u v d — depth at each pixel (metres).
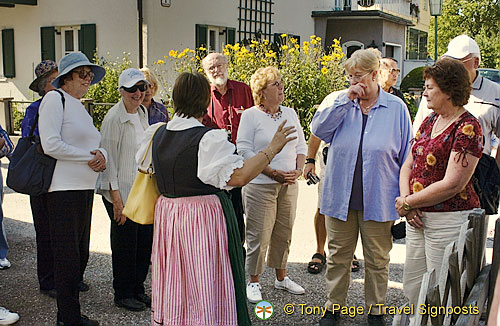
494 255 3.34
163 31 13.12
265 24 16.66
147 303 4.52
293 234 6.43
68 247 3.86
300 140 4.74
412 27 26.66
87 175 3.90
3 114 11.88
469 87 3.38
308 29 19.17
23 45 15.35
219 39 15.07
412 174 3.61
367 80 3.90
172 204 3.22
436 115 3.57
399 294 4.79
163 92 12.94
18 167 3.78
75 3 14.03
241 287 3.28
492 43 36.84
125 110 4.28
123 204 4.24
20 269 5.31
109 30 13.51
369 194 3.90
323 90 10.84
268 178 4.44
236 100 5.15
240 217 4.88
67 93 3.95
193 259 3.15
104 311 4.41
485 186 3.58
